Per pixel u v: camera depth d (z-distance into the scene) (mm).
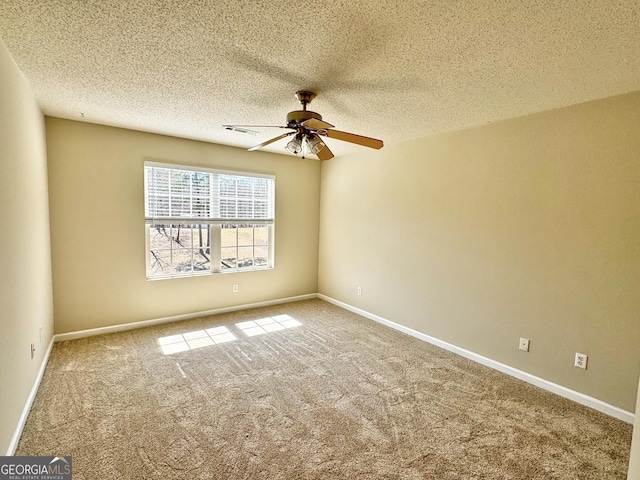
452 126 3174
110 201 3553
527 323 2781
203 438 1999
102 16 1545
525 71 2000
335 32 1641
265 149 4500
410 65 1967
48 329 3051
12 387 1843
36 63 2035
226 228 4488
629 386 2256
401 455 1895
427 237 3607
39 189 2744
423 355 3279
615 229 2295
